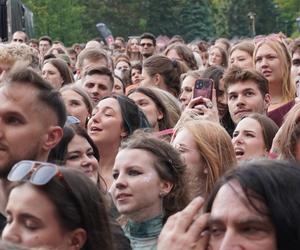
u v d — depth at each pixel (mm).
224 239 4562
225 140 7973
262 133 9125
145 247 6988
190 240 4934
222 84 12055
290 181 4586
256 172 4609
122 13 100188
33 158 6828
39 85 6855
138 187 7031
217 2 106938
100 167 9867
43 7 92188
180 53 18156
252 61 14664
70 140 7941
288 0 107000
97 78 13375
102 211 5754
